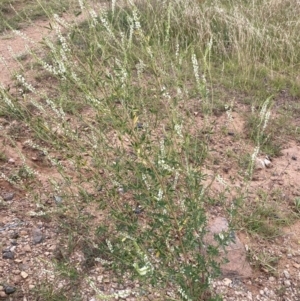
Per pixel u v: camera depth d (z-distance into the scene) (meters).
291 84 5.45
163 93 2.63
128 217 2.72
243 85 5.28
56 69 2.73
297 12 6.52
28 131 4.15
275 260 3.15
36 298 2.73
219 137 4.29
